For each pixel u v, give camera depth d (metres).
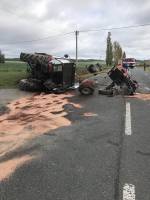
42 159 7.41
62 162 7.22
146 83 29.89
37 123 11.27
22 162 7.20
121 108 14.80
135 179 6.31
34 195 5.60
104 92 20.20
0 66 58.38
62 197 5.53
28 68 24.52
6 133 9.81
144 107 15.12
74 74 23.58
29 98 19.02
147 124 11.30
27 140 8.98
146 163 7.22
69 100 17.70
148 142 8.94
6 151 7.98
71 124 11.18
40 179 6.27
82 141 8.96
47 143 8.70
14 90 23.19
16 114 13.38
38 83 22.36
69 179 6.28
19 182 6.12
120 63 21.14
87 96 19.56
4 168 6.84
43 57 22.48
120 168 6.89
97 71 37.19
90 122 11.57
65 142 8.83
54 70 21.94
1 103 16.84
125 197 5.55
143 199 5.50
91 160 7.38
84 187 5.93
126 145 8.62
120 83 20.23
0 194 5.64
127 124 11.25
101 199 5.48
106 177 6.39
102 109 14.52
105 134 9.79
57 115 12.88
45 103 16.59
